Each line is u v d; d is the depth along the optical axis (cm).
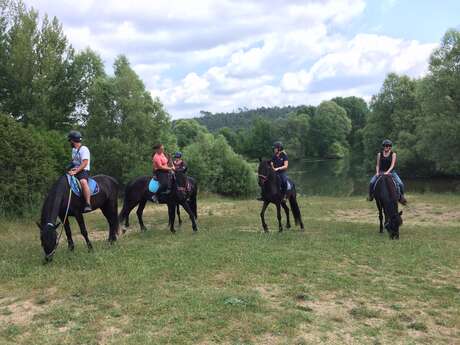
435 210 1833
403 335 554
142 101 3244
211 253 925
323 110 9912
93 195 966
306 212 1836
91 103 3212
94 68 3416
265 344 514
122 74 3266
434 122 3725
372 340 536
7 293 697
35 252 959
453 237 1170
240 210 1908
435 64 3788
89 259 866
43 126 2947
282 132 10131
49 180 1670
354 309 623
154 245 1024
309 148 10025
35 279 747
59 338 527
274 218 1573
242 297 649
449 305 659
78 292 683
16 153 1580
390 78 5556
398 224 1112
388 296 687
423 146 4000
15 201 1554
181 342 514
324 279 763
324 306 642
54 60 3131
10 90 3081
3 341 527
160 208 2064
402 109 5350
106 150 3075
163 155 1252
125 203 1289
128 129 3198
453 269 855
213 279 750
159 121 3362
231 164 3778
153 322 566
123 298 655
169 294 669
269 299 663
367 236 1160
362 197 2634
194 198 1462
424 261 901
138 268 806
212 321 564
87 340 521
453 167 3919
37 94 3011
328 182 4844
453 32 3738
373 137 5691
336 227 1327
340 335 547
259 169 1195
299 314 596
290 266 837
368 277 792
